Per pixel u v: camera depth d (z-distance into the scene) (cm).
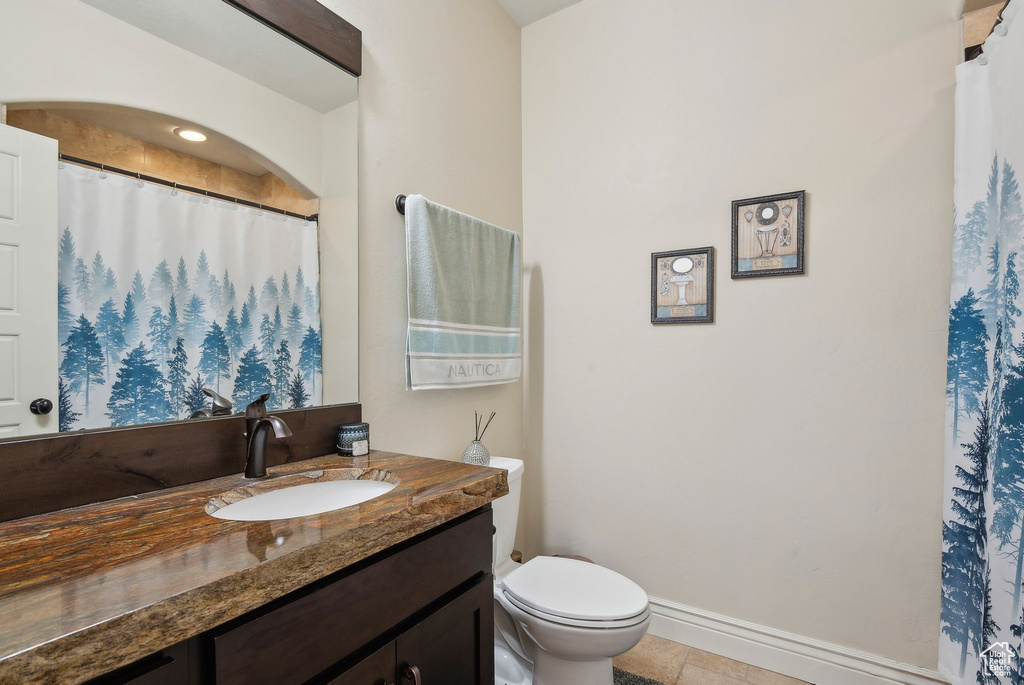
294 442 124
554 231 225
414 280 153
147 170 99
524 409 232
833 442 166
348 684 74
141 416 97
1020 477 105
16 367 81
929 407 152
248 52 117
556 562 165
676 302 193
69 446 86
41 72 85
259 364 119
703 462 188
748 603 179
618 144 208
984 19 144
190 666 58
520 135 233
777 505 175
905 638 155
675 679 168
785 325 173
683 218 193
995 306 122
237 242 115
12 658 42
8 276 81
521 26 235
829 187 166
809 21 170
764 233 176
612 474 209
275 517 101
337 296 138
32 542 70
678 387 194
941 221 150
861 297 162
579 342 217
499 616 164
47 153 85
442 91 181
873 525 160
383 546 80
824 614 167
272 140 123
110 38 94
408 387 153
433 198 175
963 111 136
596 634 127
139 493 95
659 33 199
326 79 136
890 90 157
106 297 92
